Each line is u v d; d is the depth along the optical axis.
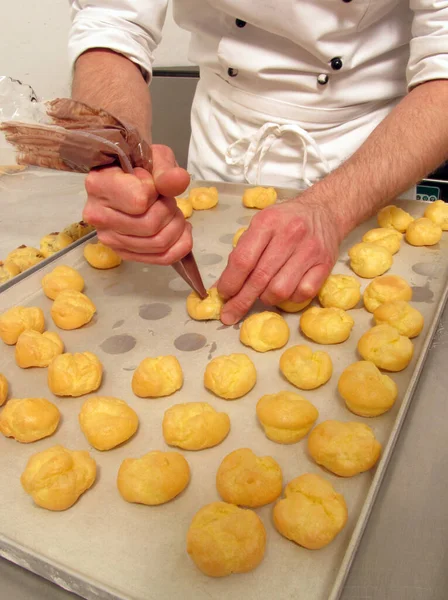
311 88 1.38
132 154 0.86
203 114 1.62
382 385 0.78
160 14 1.49
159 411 0.83
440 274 1.11
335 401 0.83
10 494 0.70
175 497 0.69
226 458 0.70
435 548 0.59
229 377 0.83
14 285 1.13
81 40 1.40
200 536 0.59
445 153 1.22
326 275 0.97
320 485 0.65
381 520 0.62
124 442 0.78
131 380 0.90
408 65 1.29
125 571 0.60
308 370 0.84
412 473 0.67
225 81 1.50
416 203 1.35
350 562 0.56
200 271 1.18
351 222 1.10
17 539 0.64
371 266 1.11
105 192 0.84
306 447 0.75
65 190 1.76
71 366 0.86
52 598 0.60
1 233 1.46
